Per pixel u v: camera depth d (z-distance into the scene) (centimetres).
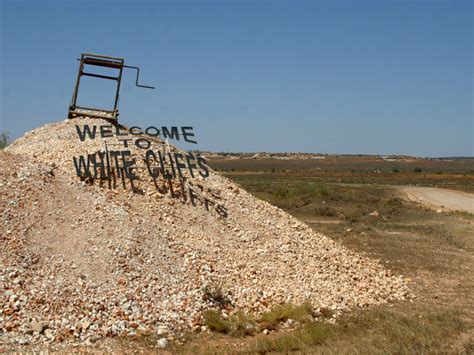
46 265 973
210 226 1323
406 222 2803
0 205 1066
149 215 1233
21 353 775
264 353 852
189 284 1039
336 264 1395
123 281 979
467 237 2202
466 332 968
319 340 909
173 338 891
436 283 1416
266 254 1299
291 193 3972
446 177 9181
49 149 1423
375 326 998
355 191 4928
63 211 1115
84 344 830
